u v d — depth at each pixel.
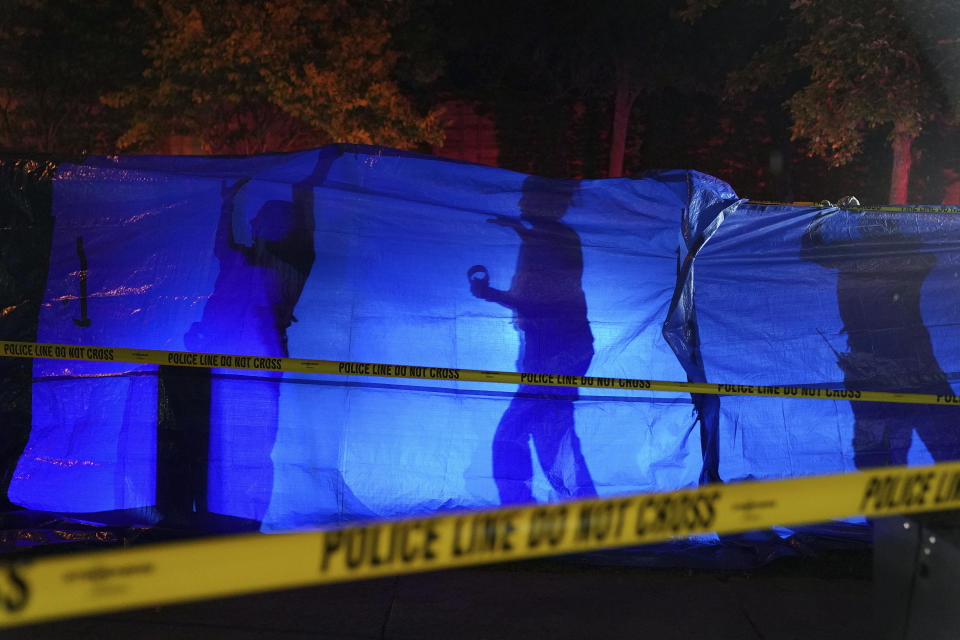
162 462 4.95
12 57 18.36
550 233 5.13
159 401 4.96
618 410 5.09
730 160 29.03
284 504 4.95
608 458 5.09
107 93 18.42
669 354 5.21
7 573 1.94
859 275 5.26
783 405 5.19
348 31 17.92
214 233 5.05
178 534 4.86
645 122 29.28
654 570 4.57
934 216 5.26
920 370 5.27
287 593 4.14
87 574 2.00
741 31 24.28
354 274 5.07
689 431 5.13
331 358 5.04
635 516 2.49
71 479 4.94
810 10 15.16
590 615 4.01
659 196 5.13
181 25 16.31
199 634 3.72
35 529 4.82
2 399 4.95
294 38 16.86
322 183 5.09
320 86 16.84
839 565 4.75
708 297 5.20
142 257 5.06
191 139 19.67
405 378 5.02
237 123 19.28
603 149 29.39
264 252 5.05
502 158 29.30
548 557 4.62
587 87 27.12
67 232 5.04
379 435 5.00
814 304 5.25
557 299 5.14
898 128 15.62
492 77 28.17
